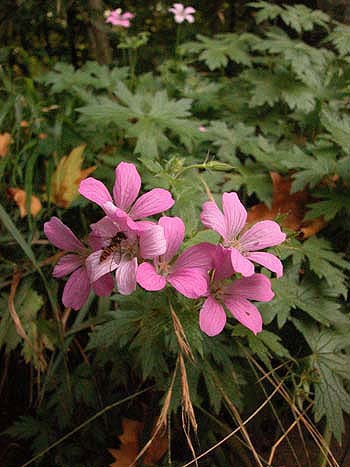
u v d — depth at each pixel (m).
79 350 0.28
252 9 0.51
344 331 0.24
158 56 0.51
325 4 0.40
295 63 0.33
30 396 0.27
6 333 0.26
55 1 0.47
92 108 0.29
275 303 0.23
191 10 0.41
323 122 0.28
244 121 0.35
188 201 0.23
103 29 0.42
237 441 0.25
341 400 0.23
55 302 0.26
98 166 0.30
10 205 0.31
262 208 0.29
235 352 0.23
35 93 0.34
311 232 0.27
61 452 0.27
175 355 0.22
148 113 0.30
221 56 0.37
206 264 0.17
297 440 0.27
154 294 0.19
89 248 0.19
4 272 0.28
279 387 0.24
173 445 0.26
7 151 0.31
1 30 0.50
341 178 0.27
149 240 0.16
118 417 0.27
